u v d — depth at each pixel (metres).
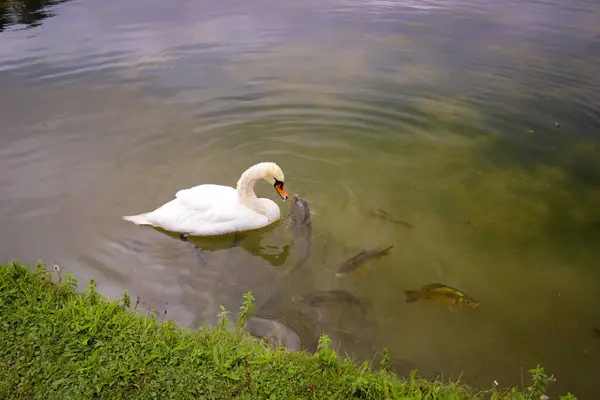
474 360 2.05
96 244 2.61
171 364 1.84
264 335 2.10
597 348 2.10
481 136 3.54
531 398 1.81
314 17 5.85
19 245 2.57
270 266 2.53
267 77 4.33
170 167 3.23
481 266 2.51
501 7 6.16
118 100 3.97
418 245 2.64
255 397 1.75
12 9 6.10
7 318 1.99
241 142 3.49
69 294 2.12
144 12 6.07
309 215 2.78
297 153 3.38
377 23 5.62
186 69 4.48
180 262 2.53
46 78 4.28
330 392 1.77
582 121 3.69
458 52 4.80
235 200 2.76
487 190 3.03
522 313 2.26
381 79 4.29
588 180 3.10
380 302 2.30
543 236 2.69
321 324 2.18
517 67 4.46
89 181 3.07
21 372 1.81
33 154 3.30
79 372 1.80
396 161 3.31
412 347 2.10
